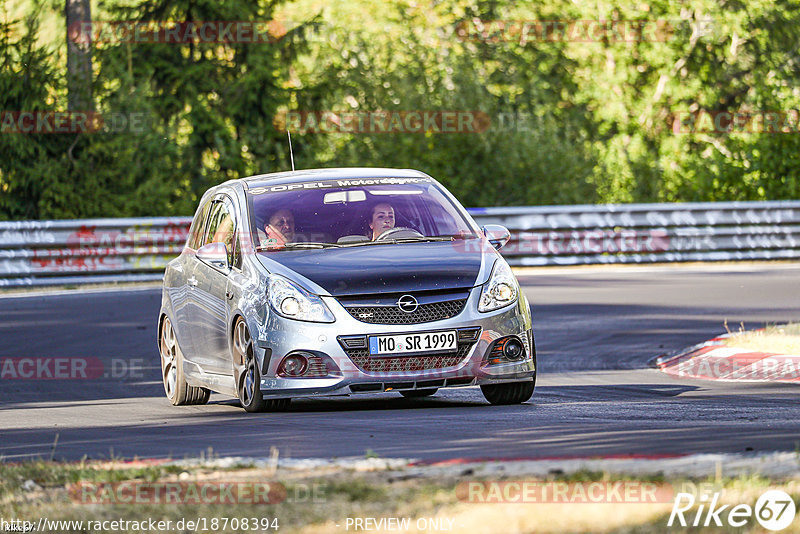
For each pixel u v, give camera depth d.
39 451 25.39
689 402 30.83
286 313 29.17
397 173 34.66
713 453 20.58
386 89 104.19
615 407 29.83
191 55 111.19
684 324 50.84
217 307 31.88
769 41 129.88
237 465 20.62
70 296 68.31
